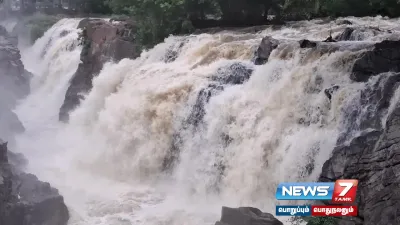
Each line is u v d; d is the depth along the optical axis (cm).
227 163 1812
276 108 1769
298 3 2959
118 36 2972
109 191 1962
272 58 2005
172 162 2062
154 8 2867
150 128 2144
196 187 1891
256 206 1683
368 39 2034
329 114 1586
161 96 2158
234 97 1927
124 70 2609
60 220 1589
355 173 1348
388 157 1288
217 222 1464
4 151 1639
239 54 2264
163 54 2609
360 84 1556
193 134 2003
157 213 1728
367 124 1434
